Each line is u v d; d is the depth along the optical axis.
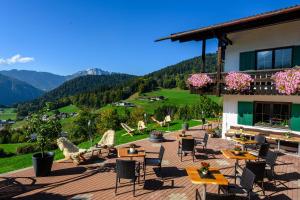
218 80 12.70
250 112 13.30
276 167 9.13
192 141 9.66
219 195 4.38
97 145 10.52
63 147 9.48
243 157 7.27
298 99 11.58
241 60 13.73
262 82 11.55
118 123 34.59
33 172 8.40
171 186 7.16
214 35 12.50
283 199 6.40
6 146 31.53
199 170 5.78
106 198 6.37
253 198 6.42
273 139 11.67
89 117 33.25
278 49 12.50
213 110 20.64
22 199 6.32
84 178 7.82
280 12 10.04
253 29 13.27
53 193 6.68
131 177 6.48
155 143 13.46
